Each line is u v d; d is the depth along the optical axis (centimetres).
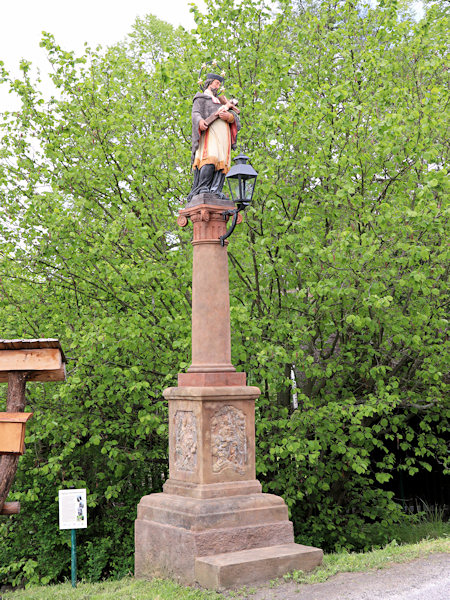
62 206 1130
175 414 816
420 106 1044
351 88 1091
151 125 1260
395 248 1016
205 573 668
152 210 1121
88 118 1195
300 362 1071
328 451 1242
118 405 1230
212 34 1177
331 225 1109
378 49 1157
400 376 1246
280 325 1038
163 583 709
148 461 1328
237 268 1131
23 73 1200
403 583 605
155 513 777
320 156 1034
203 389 764
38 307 1191
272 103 1107
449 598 537
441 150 1097
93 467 1302
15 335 1169
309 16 1230
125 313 1176
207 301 813
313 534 1209
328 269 1016
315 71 1183
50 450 1252
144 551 783
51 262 1194
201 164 847
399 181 1084
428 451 1245
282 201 1066
